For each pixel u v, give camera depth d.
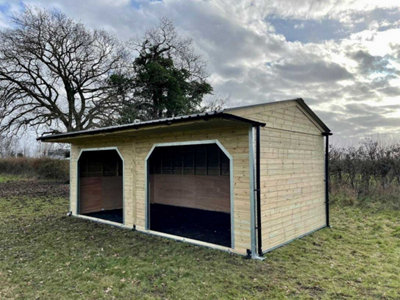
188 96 20.08
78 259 4.34
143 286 3.40
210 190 9.08
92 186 8.87
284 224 5.07
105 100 16.94
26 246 5.02
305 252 4.62
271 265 4.04
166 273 3.77
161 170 10.62
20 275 3.73
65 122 16.34
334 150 10.85
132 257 4.42
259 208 4.36
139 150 6.28
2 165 21.89
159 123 4.41
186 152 9.78
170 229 6.39
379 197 8.91
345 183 10.08
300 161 5.74
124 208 6.57
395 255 4.49
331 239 5.40
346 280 3.56
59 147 21.27
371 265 4.07
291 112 5.53
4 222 7.03
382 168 9.38
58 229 6.31
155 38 19.28
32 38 15.04
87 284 3.46
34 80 15.65
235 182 4.59
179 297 3.12
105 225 6.73
